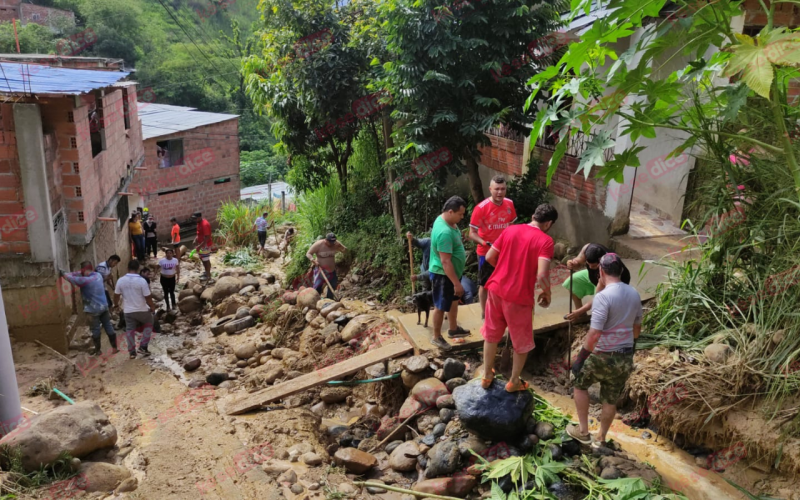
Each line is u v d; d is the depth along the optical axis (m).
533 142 4.95
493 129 12.16
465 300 8.16
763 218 5.60
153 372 9.12
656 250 8.64
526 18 9.03
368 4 12.39
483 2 8.86
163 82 33.19
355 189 14.08
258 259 16.83
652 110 4.83
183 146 24.31
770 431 4.73
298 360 8.70
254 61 13.20
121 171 14.34
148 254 18.12
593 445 5.12
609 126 9.66
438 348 6.70
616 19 4.78
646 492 4.43
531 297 4.93
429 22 8.73
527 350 5.05
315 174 14.50
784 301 5.22
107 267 10.91
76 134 9.89
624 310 4.80
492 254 5.14
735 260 5.84
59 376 8.55
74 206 10.23
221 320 11.35
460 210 6.11
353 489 5.37
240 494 5.31
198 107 34.69
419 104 9.41
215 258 17.89
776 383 4.86
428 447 5.57
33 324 9.51
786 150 4.56
